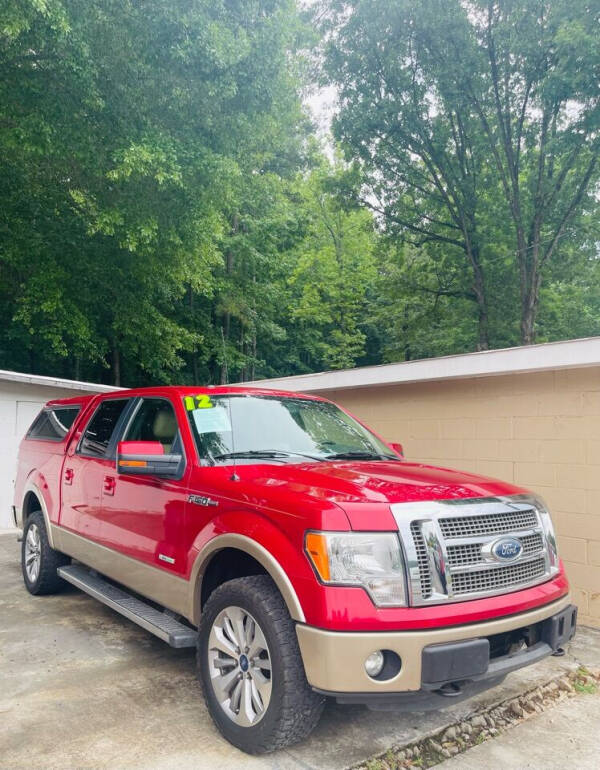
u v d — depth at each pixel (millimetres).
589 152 19531
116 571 4383
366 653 2703
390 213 23328
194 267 18672
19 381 10188
